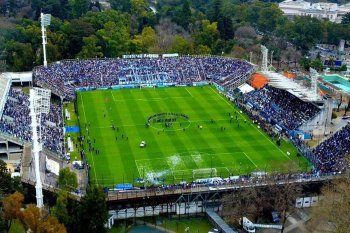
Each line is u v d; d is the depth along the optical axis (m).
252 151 157.38
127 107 199.62
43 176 128.25
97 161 147.50
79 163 142.12
